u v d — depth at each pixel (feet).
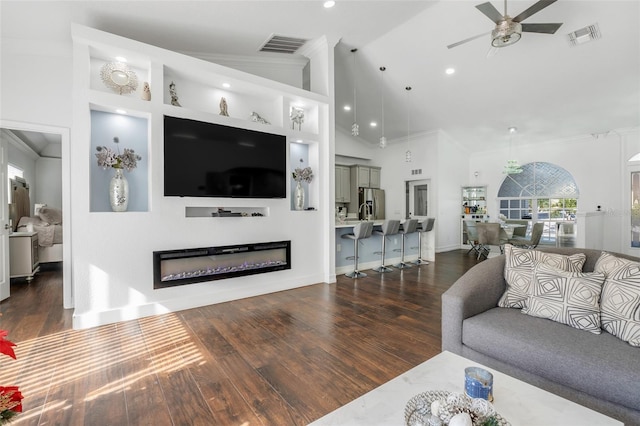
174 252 10.54
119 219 9.73
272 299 12.09
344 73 18.84
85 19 10.12
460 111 20.85
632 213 19.49
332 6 11.71
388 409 3.57
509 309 6.72
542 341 5.20
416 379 4.16
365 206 27.32
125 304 9.83
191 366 6.98
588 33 12.96
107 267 9.55
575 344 5.05
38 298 12.10
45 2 9.04
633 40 12.82
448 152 25.32
